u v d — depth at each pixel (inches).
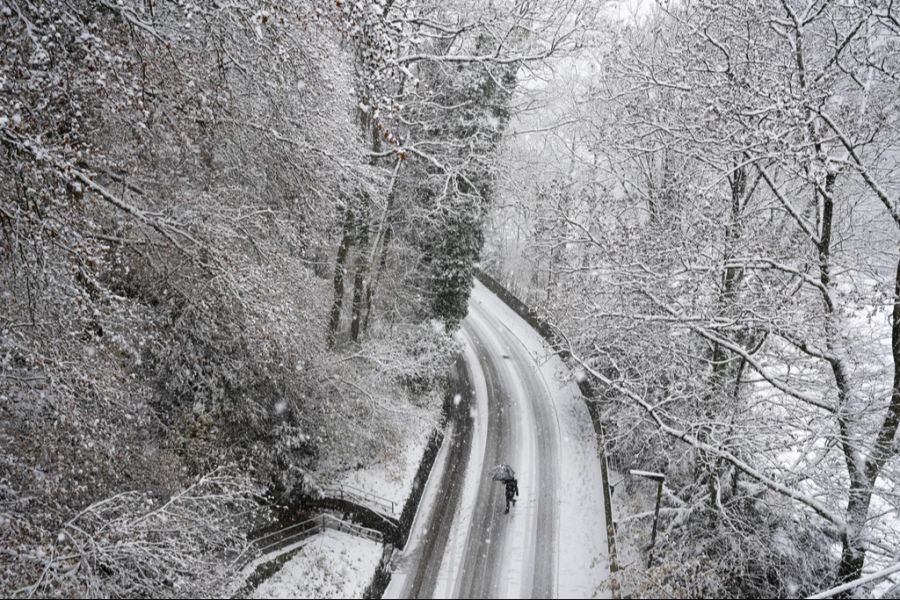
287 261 655.1
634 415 783.7
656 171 1041.5
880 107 649.0
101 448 526.6
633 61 803.4
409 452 891.4
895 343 592.4
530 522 785.6
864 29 624.4
